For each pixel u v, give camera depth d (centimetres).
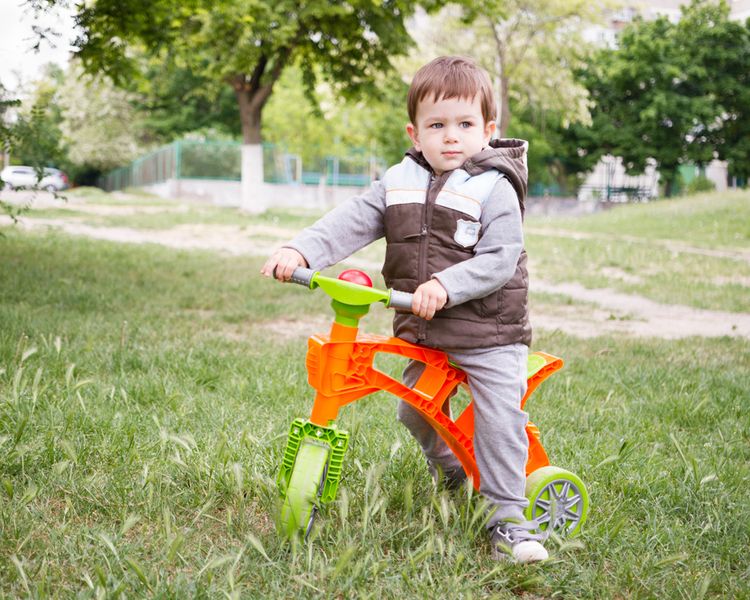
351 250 264
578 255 1438
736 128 3794
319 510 249
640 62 3659
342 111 2945
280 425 362
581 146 3934
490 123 267
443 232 254
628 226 2109
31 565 218
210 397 409
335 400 242
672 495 304
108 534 240
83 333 541
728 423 421
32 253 1066
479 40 2800
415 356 254
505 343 257
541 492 266
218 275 995
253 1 1745
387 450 327
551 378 504
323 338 244
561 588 231
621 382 503
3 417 338
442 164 259
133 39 1242
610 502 297
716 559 255
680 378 520
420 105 261
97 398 380
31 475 285
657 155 3775
